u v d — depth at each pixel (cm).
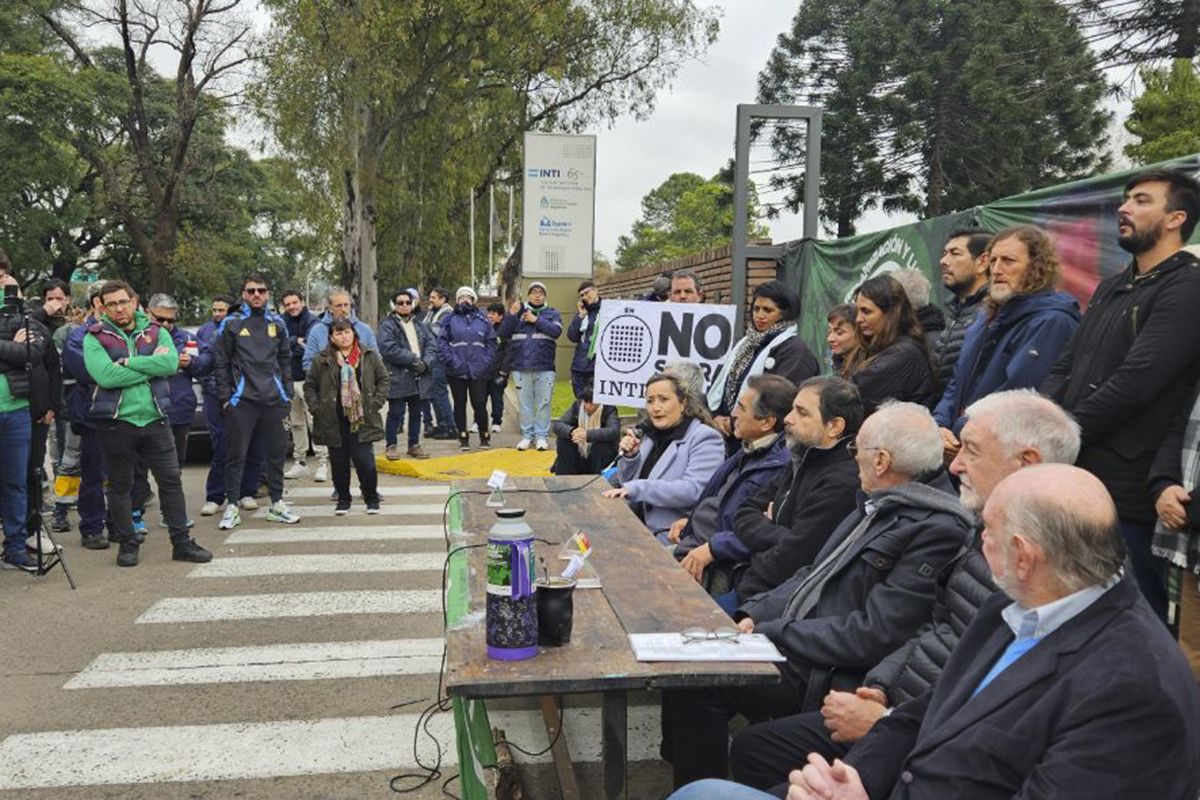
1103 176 468
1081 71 2805
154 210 4006
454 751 404
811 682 320
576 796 334
